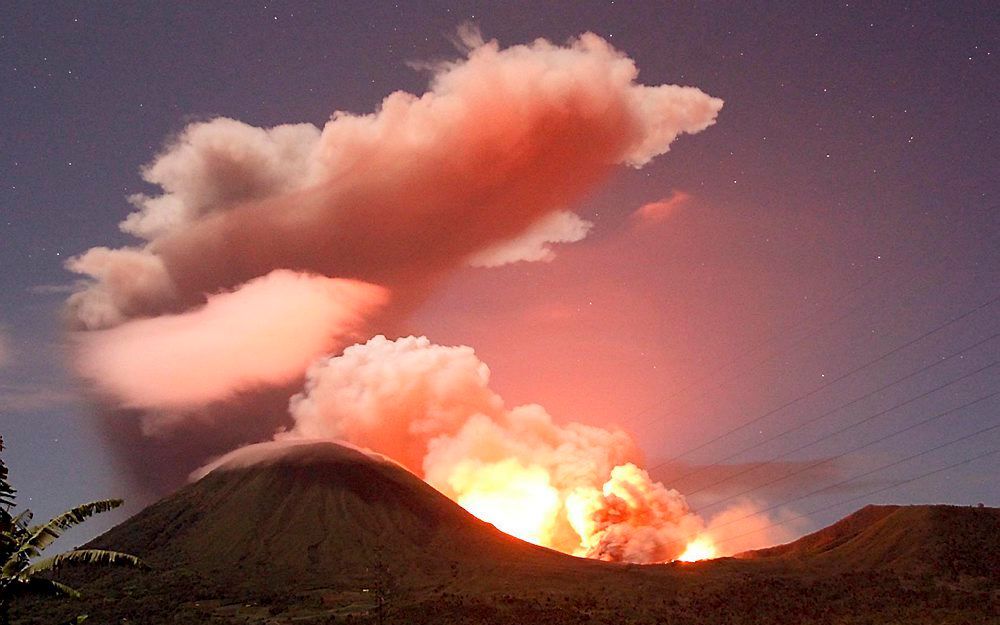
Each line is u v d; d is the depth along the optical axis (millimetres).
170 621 160125
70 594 42219
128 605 173250
